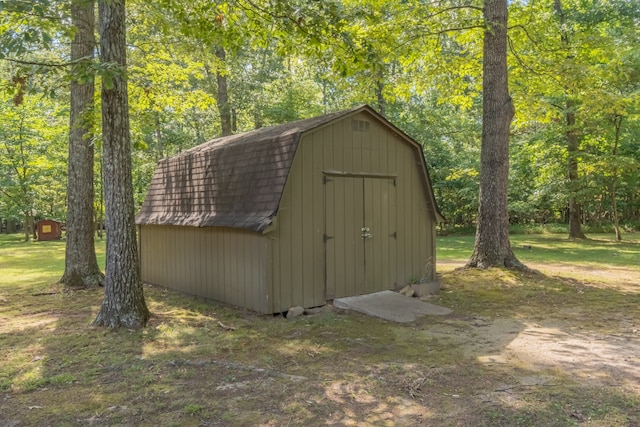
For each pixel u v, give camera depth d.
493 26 9.38
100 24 5.79
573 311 6.61
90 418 3.17
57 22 5.52
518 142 20.50
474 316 6.41
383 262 7.88
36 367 4.30
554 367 4.22
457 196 26.50
